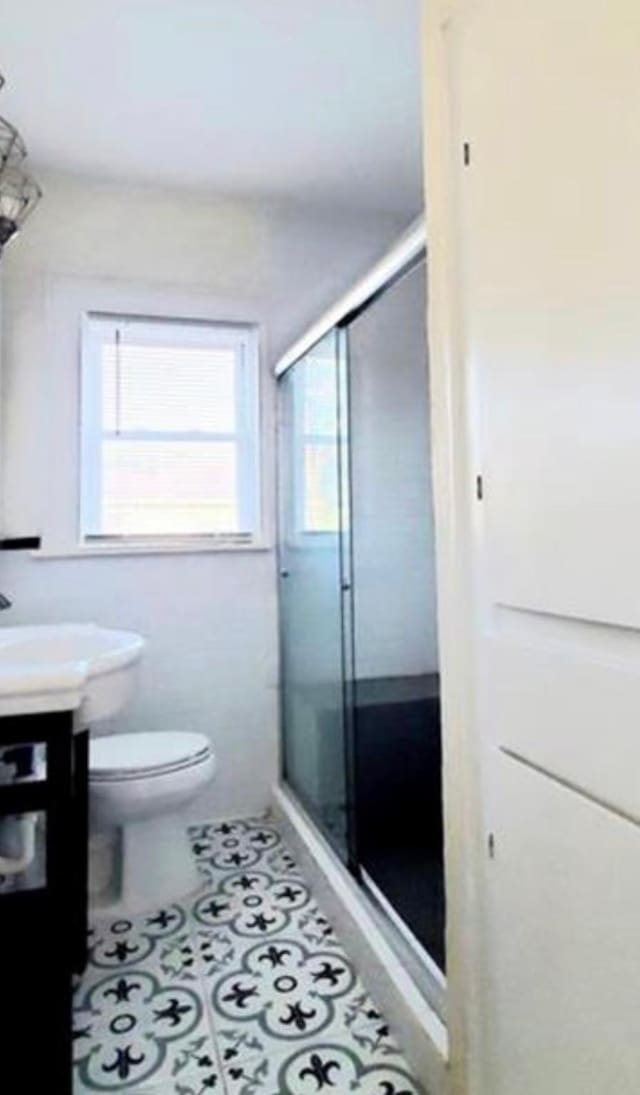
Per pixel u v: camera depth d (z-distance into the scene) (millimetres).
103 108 2160
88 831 1966
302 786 2609
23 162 2434
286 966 1756
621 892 814
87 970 1744
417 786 2219
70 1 1736
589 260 843
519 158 995
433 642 2465
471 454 1171
